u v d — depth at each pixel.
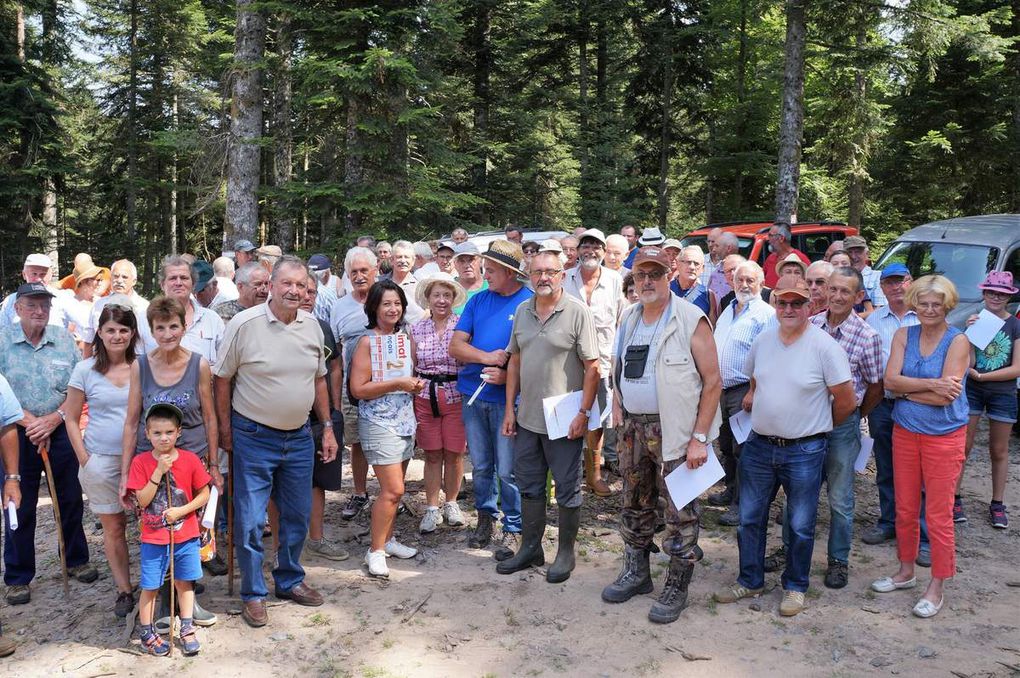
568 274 6.26
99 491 4.23
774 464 4.38
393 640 4.13
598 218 22.81
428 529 5.55
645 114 23.80
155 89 25.02
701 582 4.80
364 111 13.61
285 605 4.52
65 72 23.73
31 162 19.75
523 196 23.12
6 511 4.23
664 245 6.96
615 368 4.50
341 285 8.31
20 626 4.31
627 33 23.56
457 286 5.38
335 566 5.06
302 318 4.25
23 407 4.54
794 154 15.38
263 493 4.25
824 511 6.02
